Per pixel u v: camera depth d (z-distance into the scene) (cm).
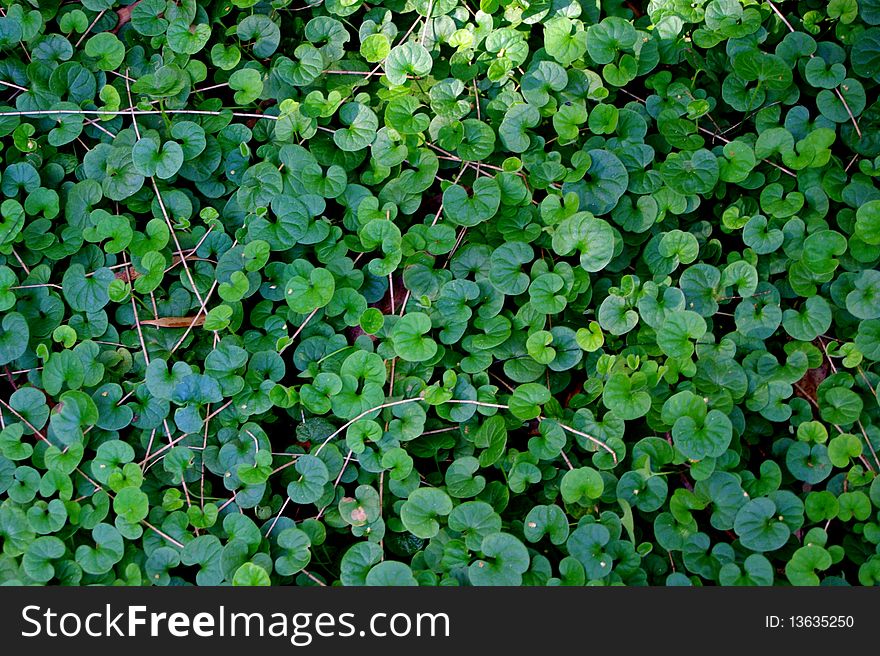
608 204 57
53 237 57
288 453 55
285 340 56
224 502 55
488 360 56
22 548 54
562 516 54
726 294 57
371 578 53
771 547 53
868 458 55
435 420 56
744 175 57
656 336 56
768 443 57
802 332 56
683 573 54
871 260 55
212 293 57
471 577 53
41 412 55
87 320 57
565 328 56
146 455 56
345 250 57
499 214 57
